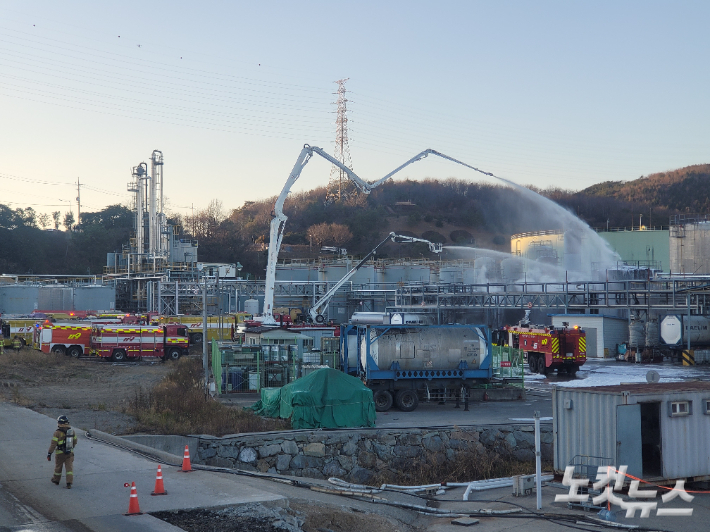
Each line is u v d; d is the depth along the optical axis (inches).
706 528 611.5
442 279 3983.8
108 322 2561.5
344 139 6353.3
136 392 1346.0
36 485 613.3
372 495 708.0
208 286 3486.7
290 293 3634.4
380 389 1263.5
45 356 1998.0
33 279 4517.7
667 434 714.8
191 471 695.7
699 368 2006.6
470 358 1284.4
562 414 754.2
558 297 2393.0
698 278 2235.5
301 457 964.6
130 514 525.7
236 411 1127.6
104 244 6195.9
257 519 530.3
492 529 609.0
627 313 2630.4
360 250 7175.2
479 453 1027.9
